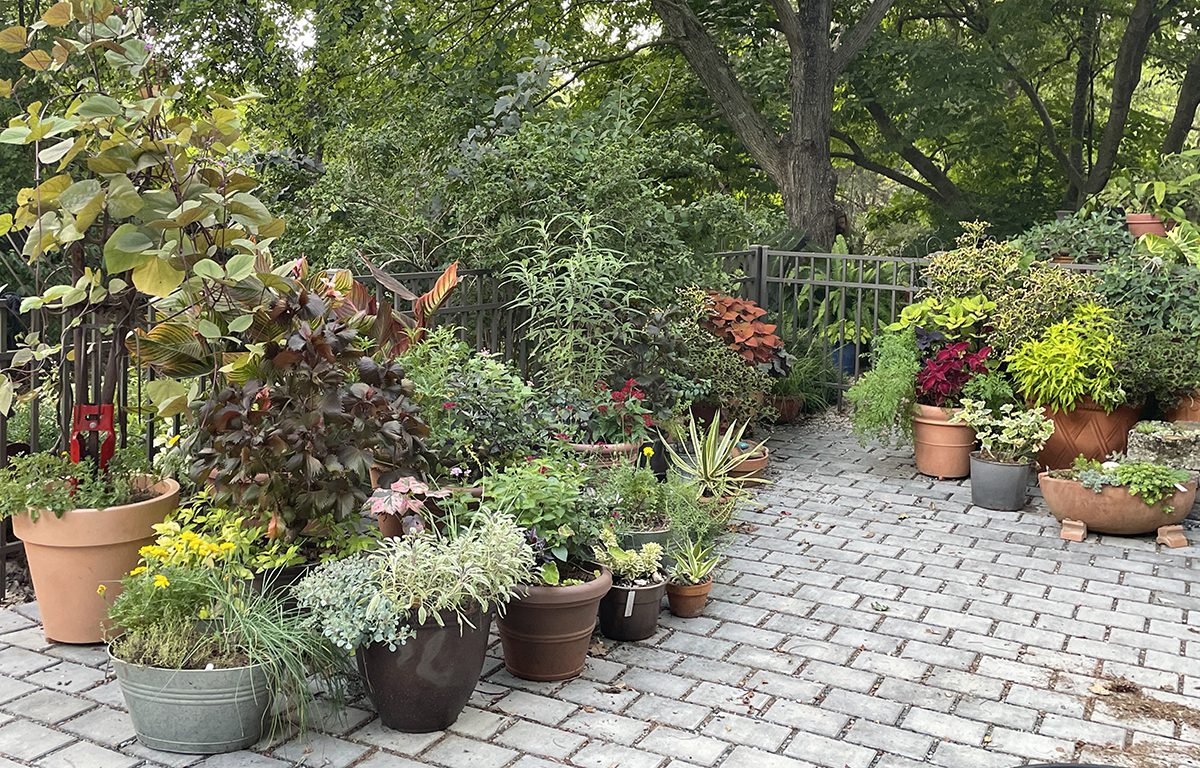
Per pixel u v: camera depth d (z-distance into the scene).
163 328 3.90
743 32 14.48
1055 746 3.37
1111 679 3.88
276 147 9.36
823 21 12.61
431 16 13.04
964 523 5.90
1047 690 3.79
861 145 18.73
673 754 3.28
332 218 7.19
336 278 4.72
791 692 3.74
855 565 5.16
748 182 16.77
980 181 18.48
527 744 3.34
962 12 17.66
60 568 3.90
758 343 7.36
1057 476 5.75
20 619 4.27
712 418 7.15
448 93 11.32
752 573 5.03
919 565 5.17
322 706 3.54
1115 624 4.43
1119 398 6.43
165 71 4.20
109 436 4.24
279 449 3.58
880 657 4.06
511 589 3.54
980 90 15.36
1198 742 3.41
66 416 4.39
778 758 3.27
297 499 3.71
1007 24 15.78
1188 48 16.97
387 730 3.42
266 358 3.76
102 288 4.00
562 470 4.50
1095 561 5.26
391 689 3.33
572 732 3.42
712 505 5.08
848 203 21.41
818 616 4.48
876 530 5.75
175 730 3.21
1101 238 7.75
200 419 3.77
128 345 4.05
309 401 3.69
